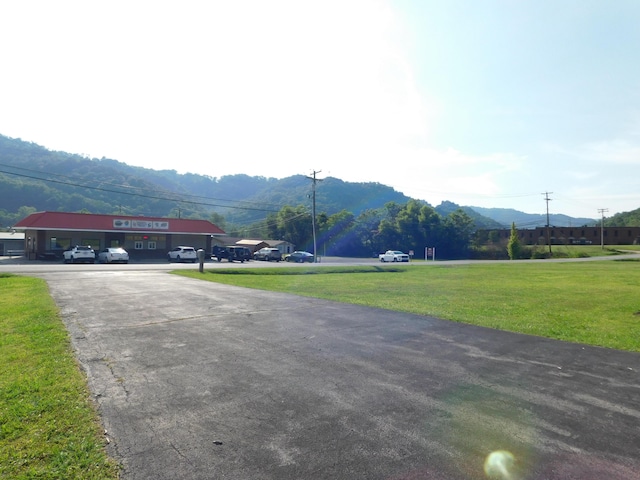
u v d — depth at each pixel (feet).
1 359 20.04
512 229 245.86
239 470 10.97
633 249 274.36
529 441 12.75
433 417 14.38
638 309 40.96
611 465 11.45
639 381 18.34
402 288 61.05
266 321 30.71
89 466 10.97
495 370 19.66
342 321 31.14
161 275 72.59
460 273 102.27
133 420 13.84
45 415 13.82
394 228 316.19
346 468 11.14
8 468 10.75
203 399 15.74
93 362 19.99
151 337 25.22
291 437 12.84
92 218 146.72
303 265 126.00
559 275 96.07
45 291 46.93
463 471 11.05
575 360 21.57
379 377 18.45
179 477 10.61
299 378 18.22
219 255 162.20
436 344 24.57
